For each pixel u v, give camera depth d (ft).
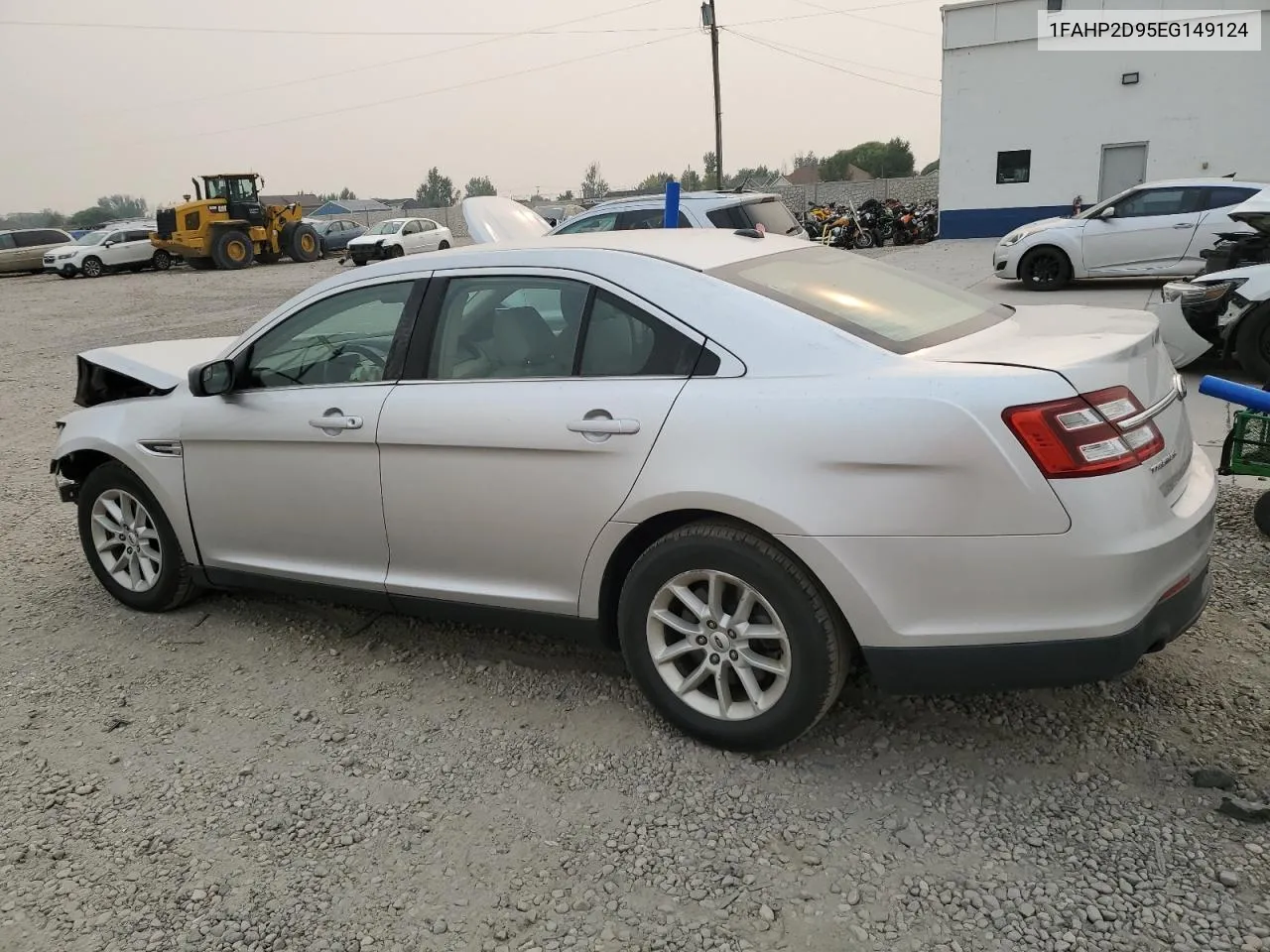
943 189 78.54
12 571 16.39
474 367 10.92
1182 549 8.69
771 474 8.89
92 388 15.11
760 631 9.41
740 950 7.46
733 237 11.61
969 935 7.46
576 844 8.80
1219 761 9.36
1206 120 68.59
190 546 13.48
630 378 9.84
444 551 11.16
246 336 12.74
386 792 9.74
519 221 22.82
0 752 10.79
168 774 10.25
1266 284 22.63
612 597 10.46
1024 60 73.20
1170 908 7.55
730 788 9.46
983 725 10.21
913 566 8.52
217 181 96.43
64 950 7.82
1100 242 43.52
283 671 12.44
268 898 8.31
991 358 8.76
